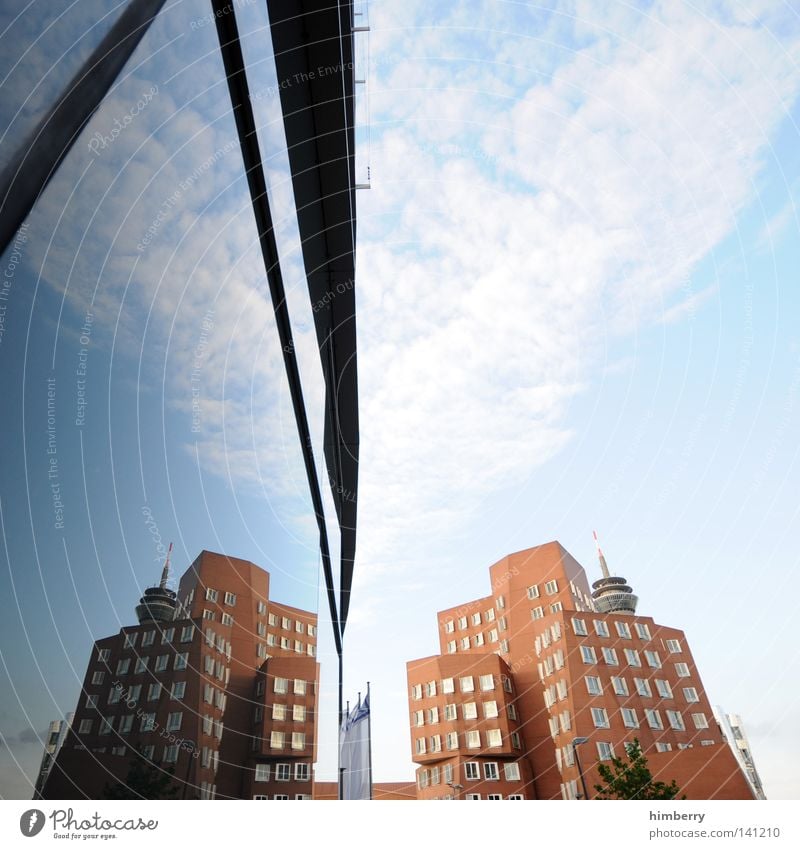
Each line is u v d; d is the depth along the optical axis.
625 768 53.09
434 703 71.50
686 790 50.78
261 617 24.19
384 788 67.62
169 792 10.95
